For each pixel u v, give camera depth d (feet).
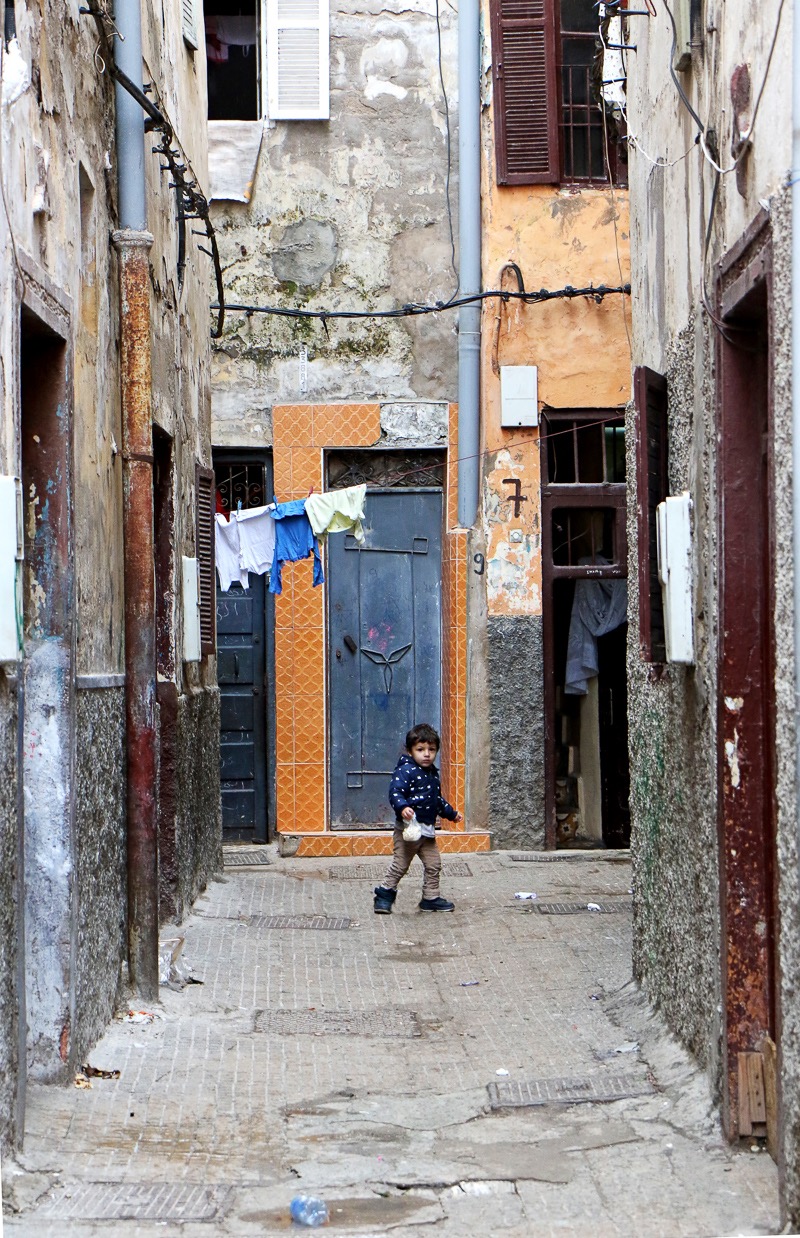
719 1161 17.13
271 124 46.83
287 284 46.83
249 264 46.80
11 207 17.17
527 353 45.47
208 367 40.11
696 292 20.35
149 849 25.17
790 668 14.28
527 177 45.29
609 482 45.60
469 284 45.52
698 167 20.18
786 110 14.78
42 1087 19.92
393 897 35.35
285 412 46.32
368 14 46.83
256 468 47.14
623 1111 19.33
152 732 25.27
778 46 15.15
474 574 45.68
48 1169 16.85
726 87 18.02
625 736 45.47
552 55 45.19
